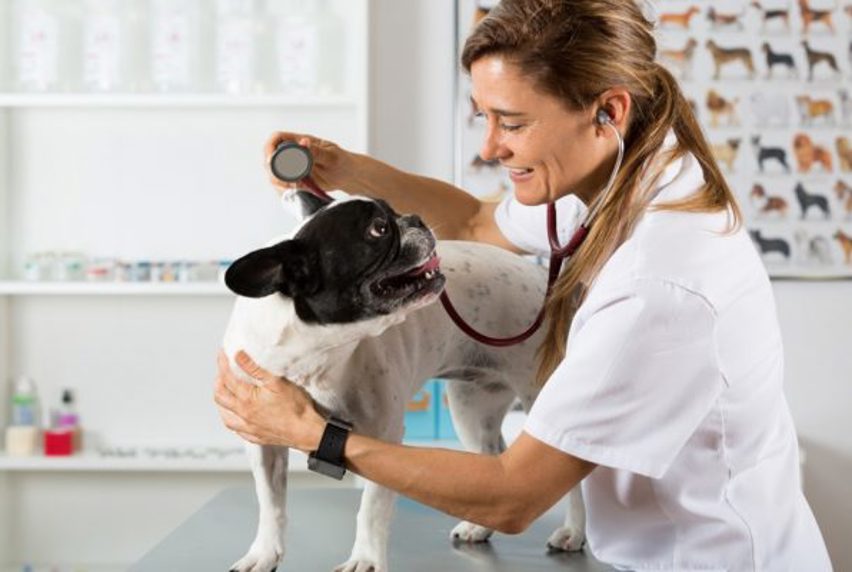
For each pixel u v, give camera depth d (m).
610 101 1.29
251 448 1.53
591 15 1.27
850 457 3.07
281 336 1.38
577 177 1.32
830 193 3.04
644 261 1.23
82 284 2.90
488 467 1.28
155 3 2.93
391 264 1.36
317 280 1.35
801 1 3.02
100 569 3.13
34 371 3.13
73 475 3.14
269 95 2.87
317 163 1.66
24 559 3.16
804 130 3.04
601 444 1.25
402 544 1.81
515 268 1.76
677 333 1.22
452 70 3.04
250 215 3.09
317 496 2.18
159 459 2.93
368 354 1.50
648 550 1.41
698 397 1.24
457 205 1.84
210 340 3.11
